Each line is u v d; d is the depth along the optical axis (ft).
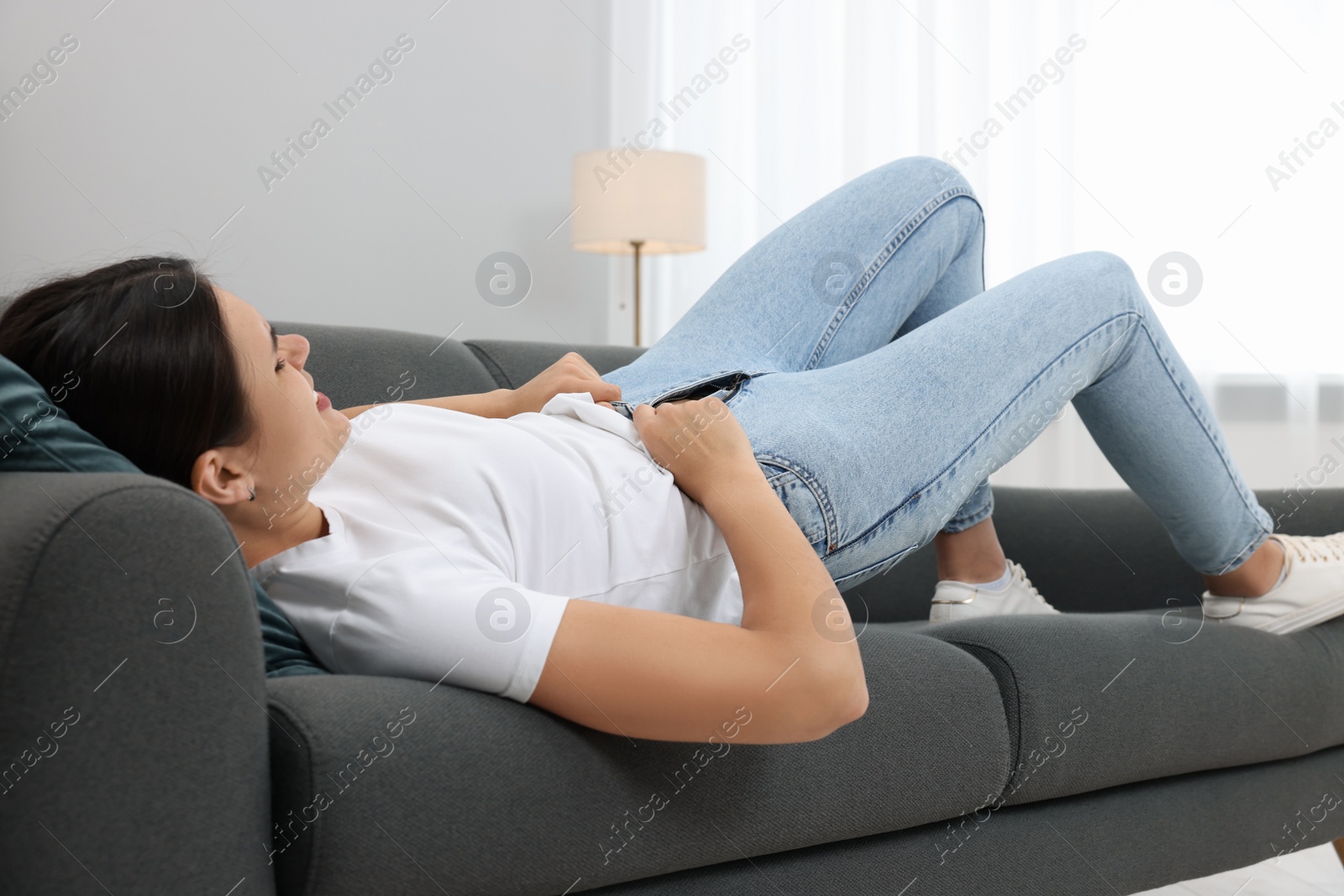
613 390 3.01
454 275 10.10
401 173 9.81
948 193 3.65
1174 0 8.52
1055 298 3.13
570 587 2.43
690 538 2.60
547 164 10.66
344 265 9.52
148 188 8.63
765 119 10.41
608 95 11.02
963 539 3.96
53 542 1.48
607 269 10.98
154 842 1.54
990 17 9.30
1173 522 3.56
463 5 10.12
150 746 1.55
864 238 3.50
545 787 1.94
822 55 10.21
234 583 1.70
